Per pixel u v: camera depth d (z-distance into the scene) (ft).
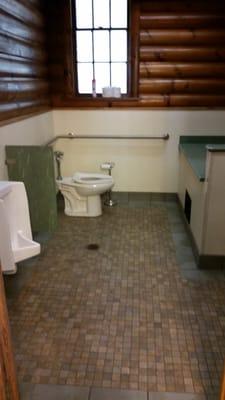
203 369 5.37
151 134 12.51
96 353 5.69
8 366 4.00
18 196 6.75
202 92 11.91
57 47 11.68
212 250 8.14
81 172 12.70
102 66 12.12
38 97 10.67
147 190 13.28
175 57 11.53
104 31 11.67
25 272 8.19
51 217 9.05
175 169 12.90
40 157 8.38
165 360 5.54
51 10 11.25
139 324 6.38
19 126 8.98
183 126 12.35
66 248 9.43
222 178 7.45
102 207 12.63
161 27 11.21
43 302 7.04
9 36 8.02
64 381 5.15
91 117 12.45
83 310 6.79
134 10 11.07
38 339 6.01
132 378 5.20
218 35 11.13
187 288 7.52
